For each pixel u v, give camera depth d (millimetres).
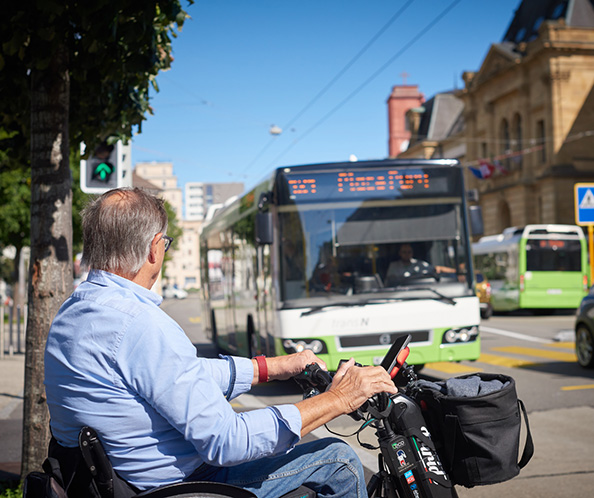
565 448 5883
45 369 2203
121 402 2080
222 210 14078
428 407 2457
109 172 8148
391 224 8969
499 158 45125
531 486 4902
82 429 2084
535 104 43344
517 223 44250
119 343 2084
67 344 2133
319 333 8617
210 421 2078
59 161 4625
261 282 9836
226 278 13328
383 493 2453
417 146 60469
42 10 4312
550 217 41500
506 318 24484
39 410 4570
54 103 4621
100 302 2143
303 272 8805
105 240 2242
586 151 41594
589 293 10578
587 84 41656
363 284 8805
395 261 8914
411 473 2359
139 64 4887
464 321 8875
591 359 10297
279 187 8922
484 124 49281
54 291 4578
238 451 2119
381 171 9086
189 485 2090
